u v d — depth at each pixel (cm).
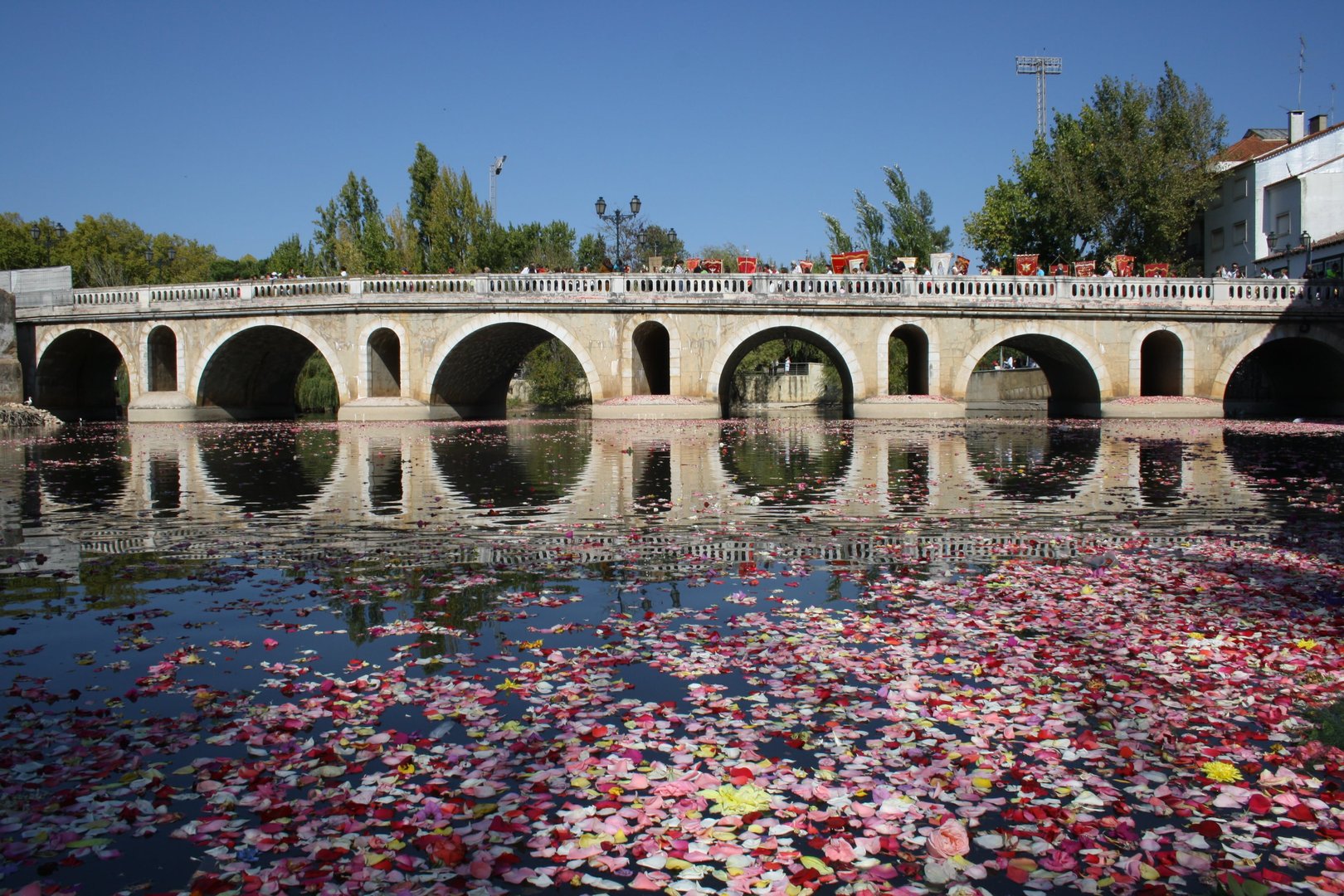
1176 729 562
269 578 959
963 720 573
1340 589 891
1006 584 916
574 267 7381
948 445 2702
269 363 5022
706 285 4225
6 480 1880
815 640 736
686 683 648
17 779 497
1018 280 4225
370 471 2020
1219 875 407
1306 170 4931
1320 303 4216
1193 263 6016
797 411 6000
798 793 482
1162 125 5269
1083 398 4512
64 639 747
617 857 420
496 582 943
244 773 496
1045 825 449
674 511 1409
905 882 404
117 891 394
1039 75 7319
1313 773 507
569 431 3519
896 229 6275
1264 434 3123
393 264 6366
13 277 4828
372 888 396
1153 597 863
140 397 4603
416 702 609
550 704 602
